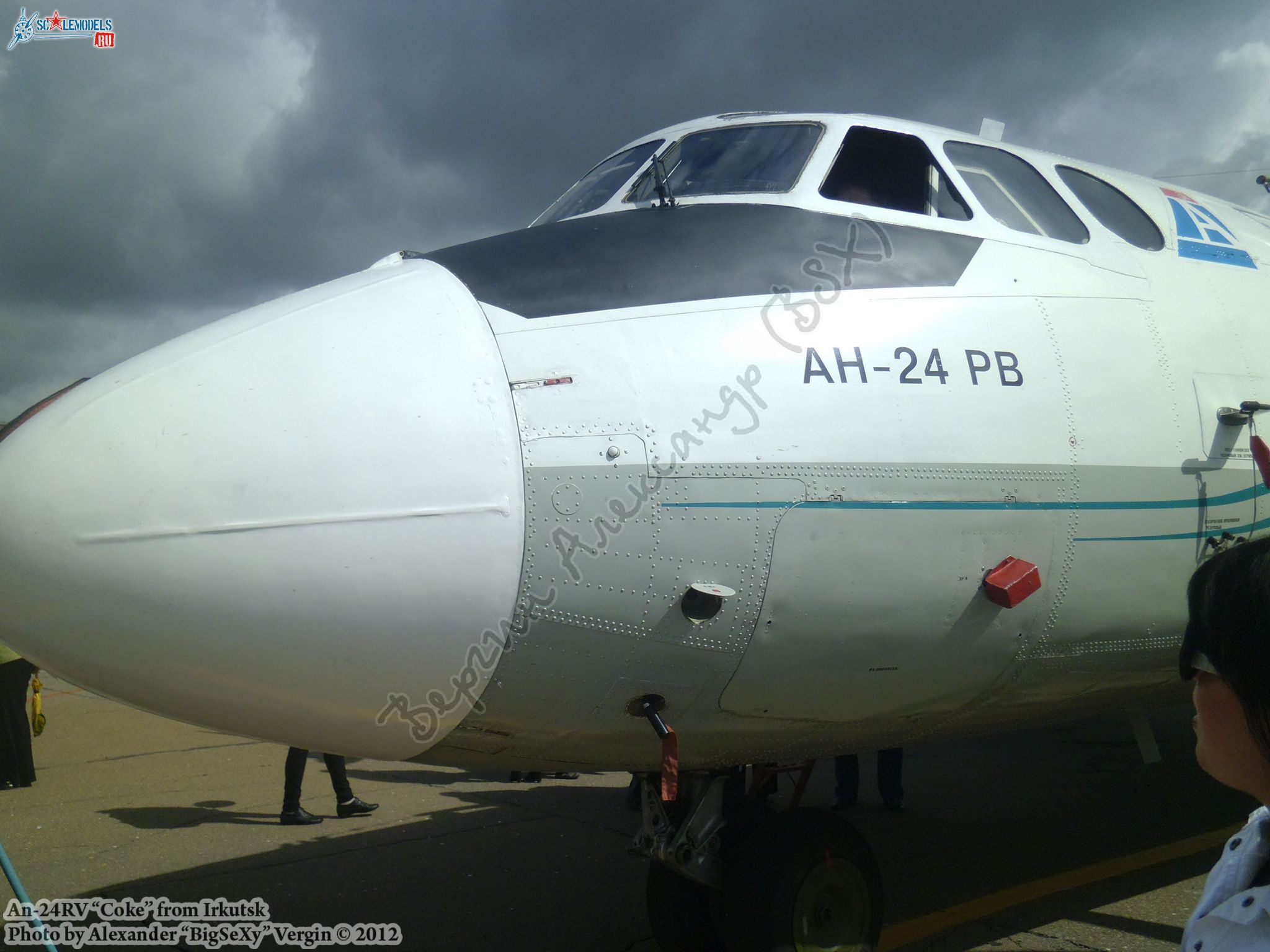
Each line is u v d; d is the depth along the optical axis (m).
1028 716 3.71
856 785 6.24
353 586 2.40
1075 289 3.49
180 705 2.54
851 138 3.60
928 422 2.94
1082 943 3.91
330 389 2.50
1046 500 3.12
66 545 2.36
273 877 4.88
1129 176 4.54
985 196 3.65
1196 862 4.96
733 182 3.53
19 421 2.98
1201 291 3.94
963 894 4.54
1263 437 3.77
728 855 3.20
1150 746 4.38
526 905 4.45
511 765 2.99
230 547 2.36
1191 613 1.25
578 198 4.12
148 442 2.43
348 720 2.59
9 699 7.09
